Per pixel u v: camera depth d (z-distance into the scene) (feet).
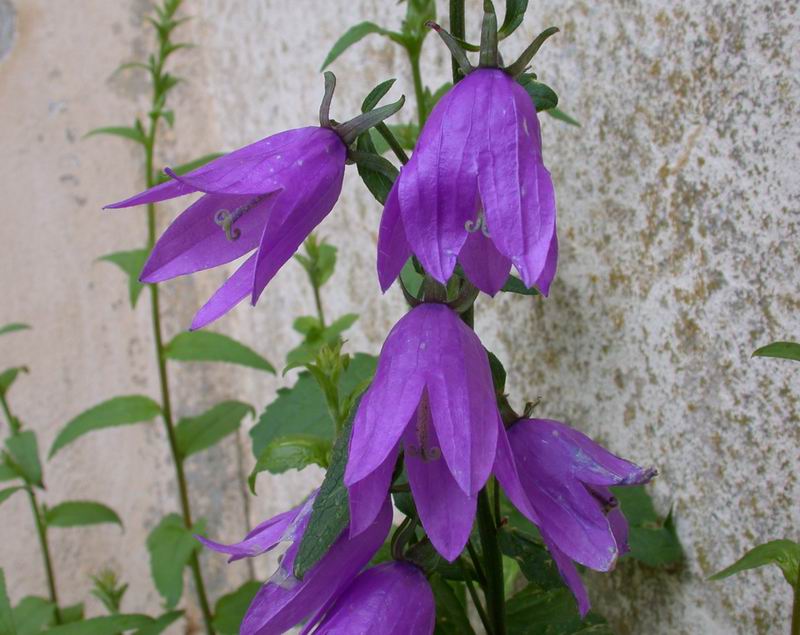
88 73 1.45
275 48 1.21
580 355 0.83
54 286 1.44
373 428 0.55
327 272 0.97
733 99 0.70
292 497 1.31
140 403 1.03
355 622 0.59
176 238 0.61
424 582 0.61
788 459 0.70
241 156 0.58
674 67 0.73
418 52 0.80
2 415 1.40
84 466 1.42
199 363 1.43
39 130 1.44
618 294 0.79
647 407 0.78
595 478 0.60
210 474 1.43
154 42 1.44
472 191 0.54
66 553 1.41
